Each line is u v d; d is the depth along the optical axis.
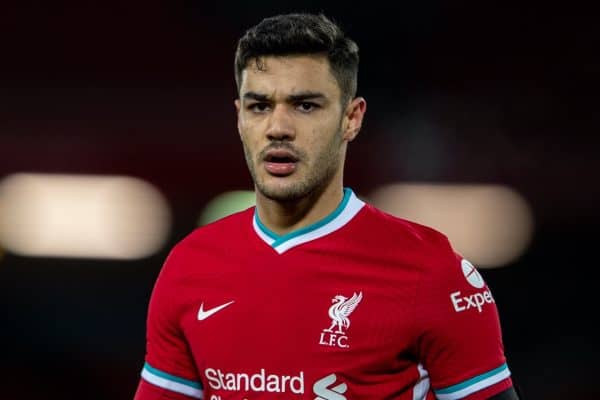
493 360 11.12
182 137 41.94
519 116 41.50
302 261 11.20
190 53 43.03
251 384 11.06
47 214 40.44
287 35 10.85
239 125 11.38
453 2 42.00
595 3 42.16
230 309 11.23
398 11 42.00
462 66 41.81
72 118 42.03
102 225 40.34
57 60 42.72
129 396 37.72
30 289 39.12
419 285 10.95
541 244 39.62
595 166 40.50
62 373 37.97
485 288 11.44
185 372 11.89
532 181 40.44
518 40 42.41
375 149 40.56
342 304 10.95
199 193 41.12
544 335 38.03
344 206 11.45
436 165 40.50
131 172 41.41
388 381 10.93
